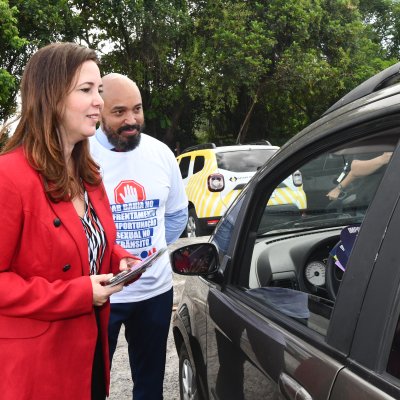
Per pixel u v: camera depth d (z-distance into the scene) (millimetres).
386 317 1109
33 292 1538
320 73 20688
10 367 1567
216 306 2061
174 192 2771
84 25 18828
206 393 2186
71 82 1579
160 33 18938
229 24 19531
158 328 2684
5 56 16625
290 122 26422
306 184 2025
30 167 1554
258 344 1609
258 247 2084
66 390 1658
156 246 2646
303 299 1630
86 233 1729
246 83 19859
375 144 1370
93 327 1723
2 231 1503
